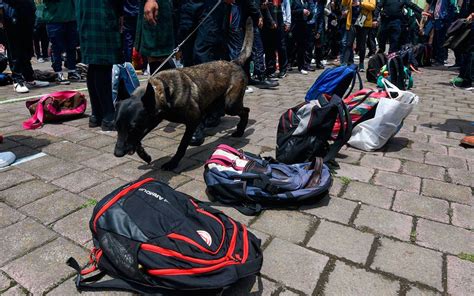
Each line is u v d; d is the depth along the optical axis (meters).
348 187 2.89
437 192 2.81
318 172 2.67
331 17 10.59
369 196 2.75
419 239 2.22
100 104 4.31
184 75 3.17
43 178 3.02
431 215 2.49
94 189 2.84
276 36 7.57
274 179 2.61
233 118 4.94
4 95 6.09
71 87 6.93
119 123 2.74
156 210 1.83
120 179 3.03
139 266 1.66
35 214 2.46
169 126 4.59
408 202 2.66
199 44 4.23
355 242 2.19
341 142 3.11
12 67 6.25
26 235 2.23
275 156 3.47
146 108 2.74
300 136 3.13
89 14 3.75
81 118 4.84
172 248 1.66
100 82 4.07
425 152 3.65
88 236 2.22
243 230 1.94
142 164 3.36
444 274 1.92
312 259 2.03
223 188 2.56
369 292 1.79
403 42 10.36
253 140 4.04
